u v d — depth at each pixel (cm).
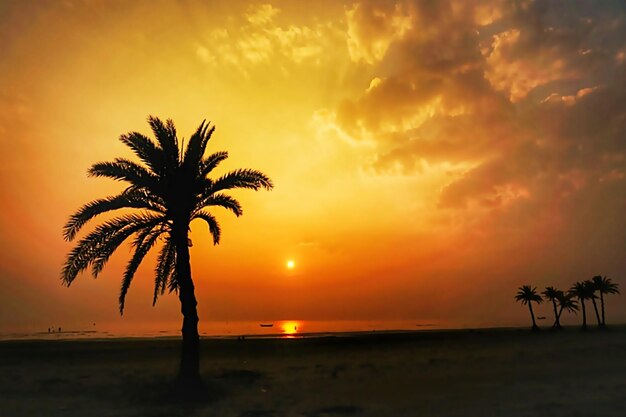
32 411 1742
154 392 2084
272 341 7169
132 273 2169
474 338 7356
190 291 2091
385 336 9156
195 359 2023
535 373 2572
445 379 2447
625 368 2719
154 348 5075
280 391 2131
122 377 2633
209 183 2203
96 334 14200
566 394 1853
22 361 3697
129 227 2134
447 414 1562
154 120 2205
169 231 2177
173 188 2130
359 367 3153
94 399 1961
